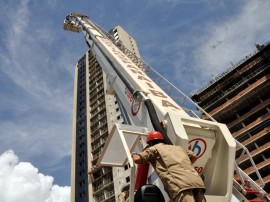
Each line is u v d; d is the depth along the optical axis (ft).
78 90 295.48
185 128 17.54
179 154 13.61
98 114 242.78
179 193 12.28
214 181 17.39
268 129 167.22
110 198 181.06
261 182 21.22
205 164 17.83
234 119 203.82
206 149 17.72
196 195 12.57
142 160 13.75
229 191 16.51
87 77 294.05
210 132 17.89
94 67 297.74
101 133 226.17
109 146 21.21
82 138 241.14
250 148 174.09
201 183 12.66
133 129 18.33
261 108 181.27
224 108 198.80
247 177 22.30
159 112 20.66
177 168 12.96
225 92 204.95
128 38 229.04
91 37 51.08
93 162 213.66
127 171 179.11
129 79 28.17
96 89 268.21
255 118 187.42
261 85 188.24
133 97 24.49
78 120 263.49
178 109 22.08
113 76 32.48
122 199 19.57
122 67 31.07
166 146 14.06
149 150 13.87
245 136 178.29
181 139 16.26
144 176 18.66
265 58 199.72
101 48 42.88
